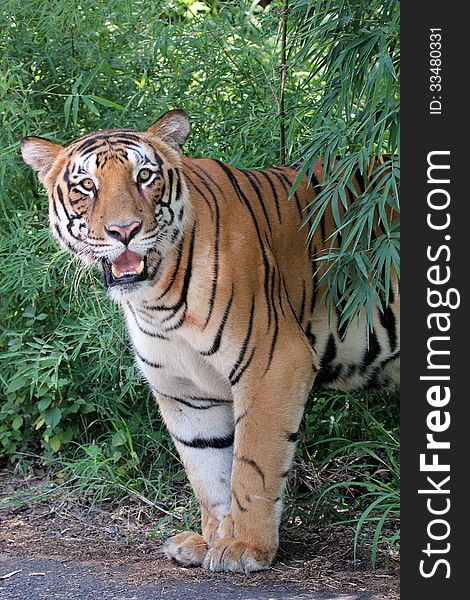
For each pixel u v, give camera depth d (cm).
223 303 511
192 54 732
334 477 659
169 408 558
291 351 523
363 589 500
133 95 712
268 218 550
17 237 680
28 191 719
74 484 692
